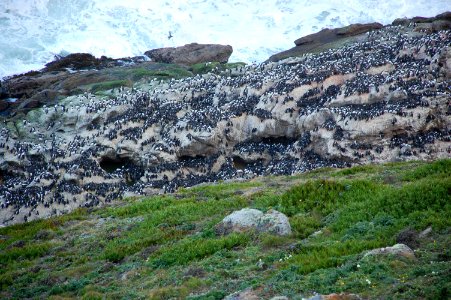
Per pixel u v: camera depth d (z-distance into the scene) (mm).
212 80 118188
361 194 52375
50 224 65625
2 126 111125
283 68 117000
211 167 95000
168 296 37250
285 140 99375
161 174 91875
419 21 150500
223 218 52750
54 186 88000
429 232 38781
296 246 41719
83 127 106312
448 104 89312
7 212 81875
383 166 72312
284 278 35938
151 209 65562
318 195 53781
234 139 100625
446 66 97562
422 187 46094
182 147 95625
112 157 98875
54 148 97750
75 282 44000
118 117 105938
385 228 41625
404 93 91125
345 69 104062
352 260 36312
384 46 114062
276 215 47344
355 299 30656
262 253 42500
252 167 94500
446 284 30359
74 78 137625
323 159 88000
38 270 50031
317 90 100938
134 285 41688
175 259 45062
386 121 86750
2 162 96312
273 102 100875
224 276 39188
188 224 54938
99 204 83250
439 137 85375
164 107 106438
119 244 53000
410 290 30797
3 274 49688
